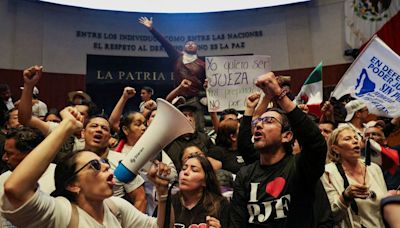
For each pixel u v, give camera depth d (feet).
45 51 40.27
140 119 13.83
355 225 10.35
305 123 8.18
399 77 14.87
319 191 8.89
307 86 18.86
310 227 8.49
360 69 15.90
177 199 10.17
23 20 39.52
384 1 36.99
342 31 40.45
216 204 9.75
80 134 13.46
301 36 42.01
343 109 16.58
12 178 5.78
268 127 9.18
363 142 13.33
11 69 38.11
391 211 3.55
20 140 9.38
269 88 8.32
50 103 39.78
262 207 8.80
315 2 41.91
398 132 19.85
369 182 10.83
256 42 43.19
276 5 43.04
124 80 42.50
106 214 7.23
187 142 14.92
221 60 19.85
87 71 41.73
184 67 28.37
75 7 42.11
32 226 6.09
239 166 14.28
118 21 43.29
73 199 7.00
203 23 44.01
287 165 9.03
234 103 19.52
